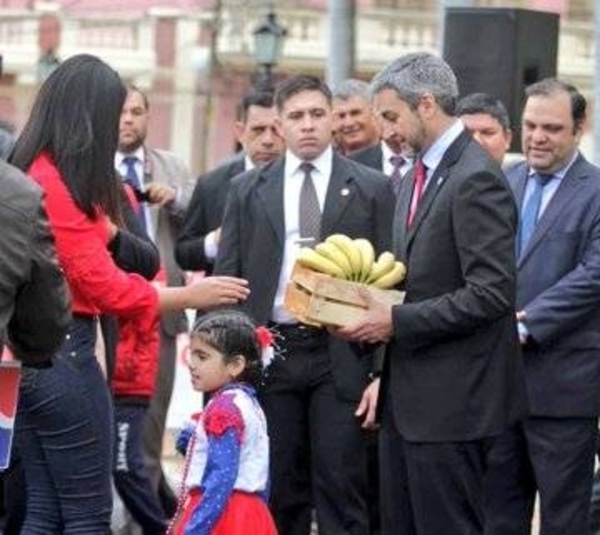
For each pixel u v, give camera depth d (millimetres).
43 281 8734
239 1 51469
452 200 10273
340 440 11938
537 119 11797
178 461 17344
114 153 10539
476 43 16875
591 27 49125
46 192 10359
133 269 11203
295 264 10695
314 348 11945
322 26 52125
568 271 11828
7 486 11734
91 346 10523
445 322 10195
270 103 13664
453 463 10367
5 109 52875
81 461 10469
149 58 53812
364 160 13734
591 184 11883
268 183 12203
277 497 12117
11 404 8906
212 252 13500
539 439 11867
